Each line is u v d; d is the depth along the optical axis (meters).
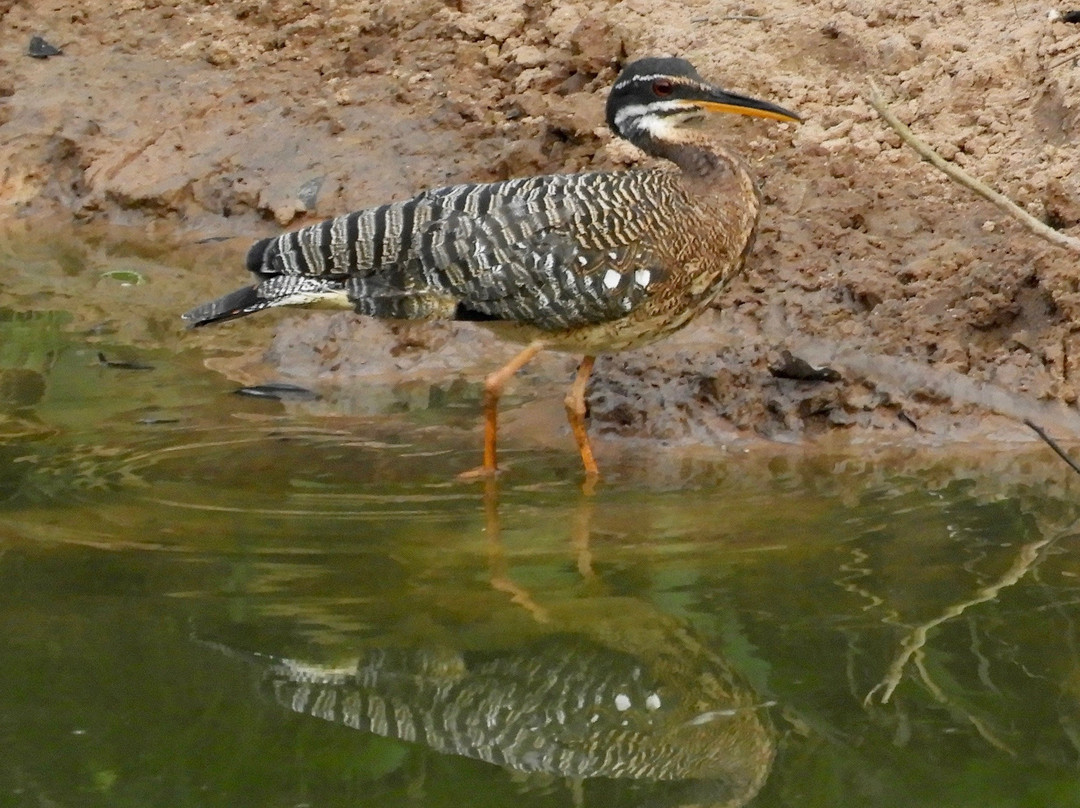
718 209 12.29
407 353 14.74
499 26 19.33
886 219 15.08
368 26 20.08
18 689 9.26
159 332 15.53
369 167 18.00
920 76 16.73
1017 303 13.58
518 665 9.58
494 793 8.51
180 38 20.69
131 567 10.56
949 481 11.98
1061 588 10.17
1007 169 15.34
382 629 9.88
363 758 8.79
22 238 18.33
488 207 12.03
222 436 12.98
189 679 9.38
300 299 12.36
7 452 12.60
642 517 11.39
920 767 8.59
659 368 13.55
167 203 18.45
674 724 9.07
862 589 10.23
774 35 17.81
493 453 12.23
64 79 20.11
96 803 8.33
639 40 18.31
